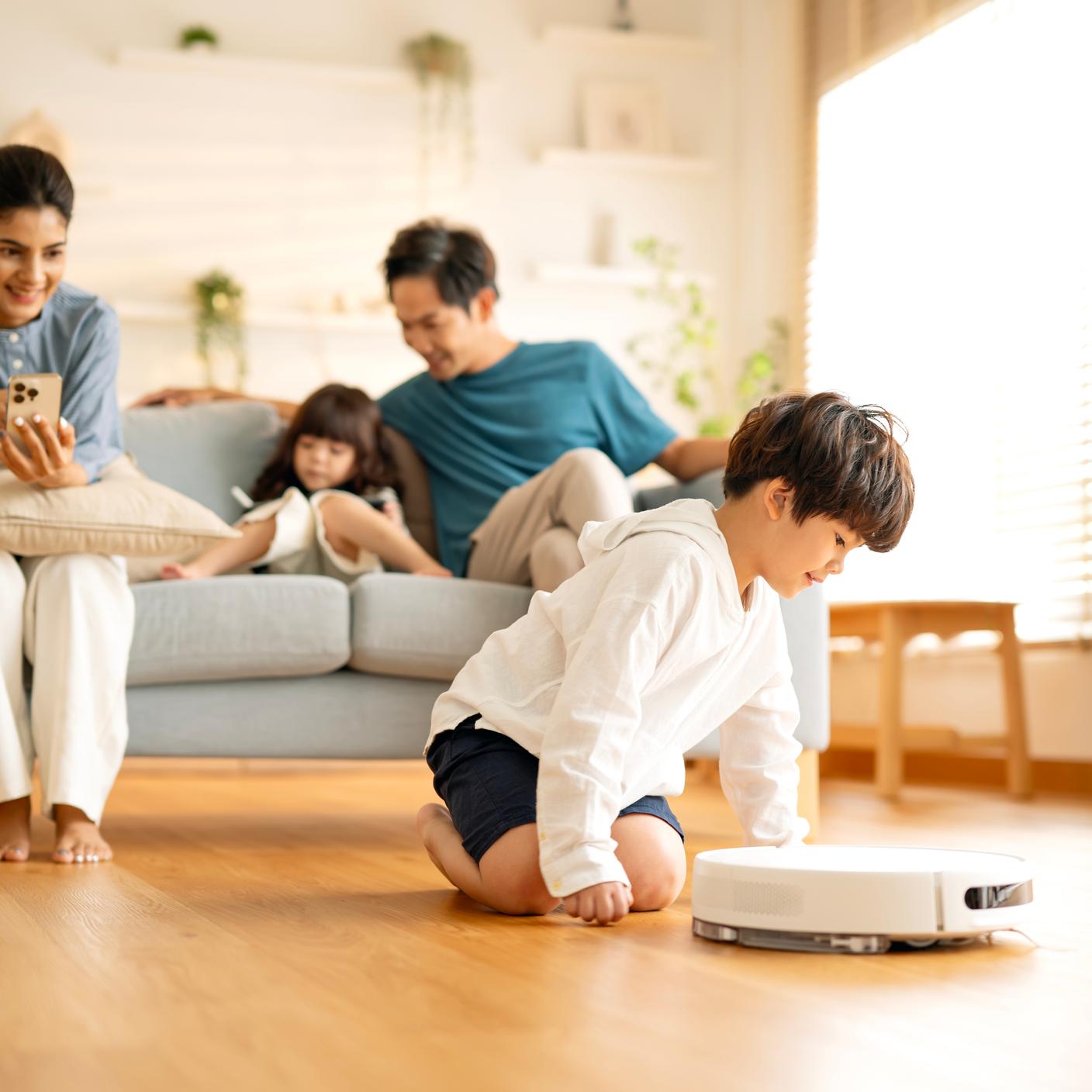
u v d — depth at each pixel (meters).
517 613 2.01
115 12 4.12
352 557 2.29
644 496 2.30
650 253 4.49
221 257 4.19
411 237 2.48
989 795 3.10
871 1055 0.78
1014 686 3.08
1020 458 3.41
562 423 2.46
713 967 1.02
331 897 1.38
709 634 1.24
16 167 1.74
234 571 2.23
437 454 2.56
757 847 1.25
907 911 1.08
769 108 4.53
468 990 0.93
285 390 4.23
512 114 4.44
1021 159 3.44
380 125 4.32
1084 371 3.23
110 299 4.09
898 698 3.06
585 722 1.17
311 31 4.28
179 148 4.17
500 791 1.27
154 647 1.88
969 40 3.64
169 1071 0.73
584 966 1.02
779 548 1.24
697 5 4.59
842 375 4.11
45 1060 0.76
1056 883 1.57
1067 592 3.29
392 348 4.31
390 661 1.95
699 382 4.54
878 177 4.00
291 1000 0.90
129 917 1.24
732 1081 0.72
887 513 1.21
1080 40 3.28
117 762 1.73
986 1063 0.76
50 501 1.71
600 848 1.15
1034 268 3.39
